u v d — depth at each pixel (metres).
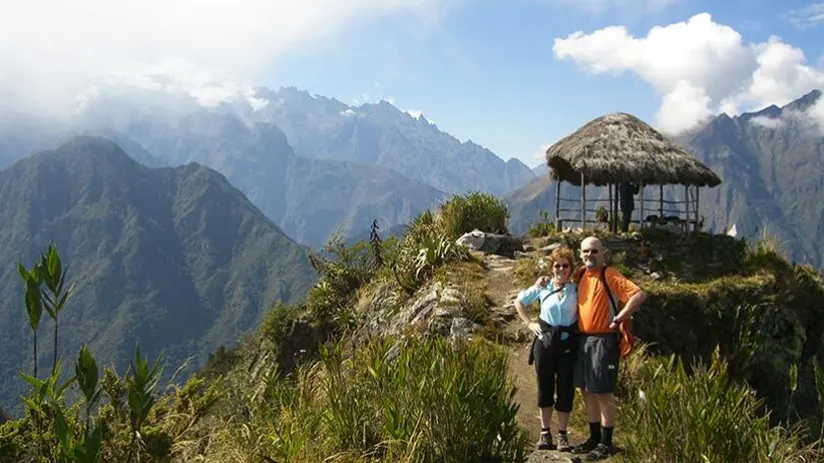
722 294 15.79
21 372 3.92
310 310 17.58
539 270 13.57
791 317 15.80
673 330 15.36
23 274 4.12
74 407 4.78
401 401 5.33
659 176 20.97
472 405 5.18
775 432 5.10
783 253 18.73
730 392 5.04
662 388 5.22
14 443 4.53
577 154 21.55
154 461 5.07
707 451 4.67
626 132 22.23
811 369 15.49
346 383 6.10
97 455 3.58
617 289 5.57
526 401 7.90
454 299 11.70
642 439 5.18
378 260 18.33
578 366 5.66
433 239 15.64
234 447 5.95
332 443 5.55
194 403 6.26
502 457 5.21
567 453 5.78
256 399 7.58
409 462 4.89
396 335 11.12
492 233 18.31
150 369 4.61
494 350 6.49
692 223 22.12
